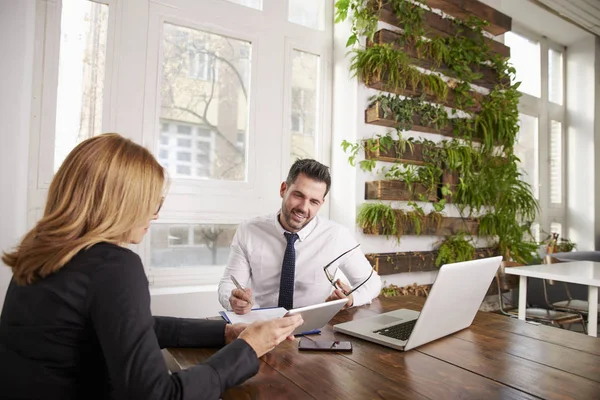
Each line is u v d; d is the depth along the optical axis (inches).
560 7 146.3
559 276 84.7
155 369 26.0
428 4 115.5
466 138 119.3
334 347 42.1
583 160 172.1
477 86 127.6
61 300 26.8
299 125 106.7
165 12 87.6
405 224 104.5
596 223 168.4
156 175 32.6
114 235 29.9
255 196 98.1
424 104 109.8
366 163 101.5
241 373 30.8
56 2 77.2
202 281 90.9
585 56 172.4
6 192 68.3
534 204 131.8
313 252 70.2
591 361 39.6
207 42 93.7
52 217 29.2
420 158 109.7
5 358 27.2
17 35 69.5
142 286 28.3
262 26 99.8
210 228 93.7
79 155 30.3
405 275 109.0
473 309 50.1
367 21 101.0
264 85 100.0
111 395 27.6
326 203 109.1
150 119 85.8
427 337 43.8
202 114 93.0
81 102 79.6
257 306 69.5
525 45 165.5
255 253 69.6
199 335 41.9
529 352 42.1
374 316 53.9
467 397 31.3
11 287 29.8
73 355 27.0
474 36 123.2
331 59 111.4
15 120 69.2
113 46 82.1
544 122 168.7
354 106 103.3
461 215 120.5
